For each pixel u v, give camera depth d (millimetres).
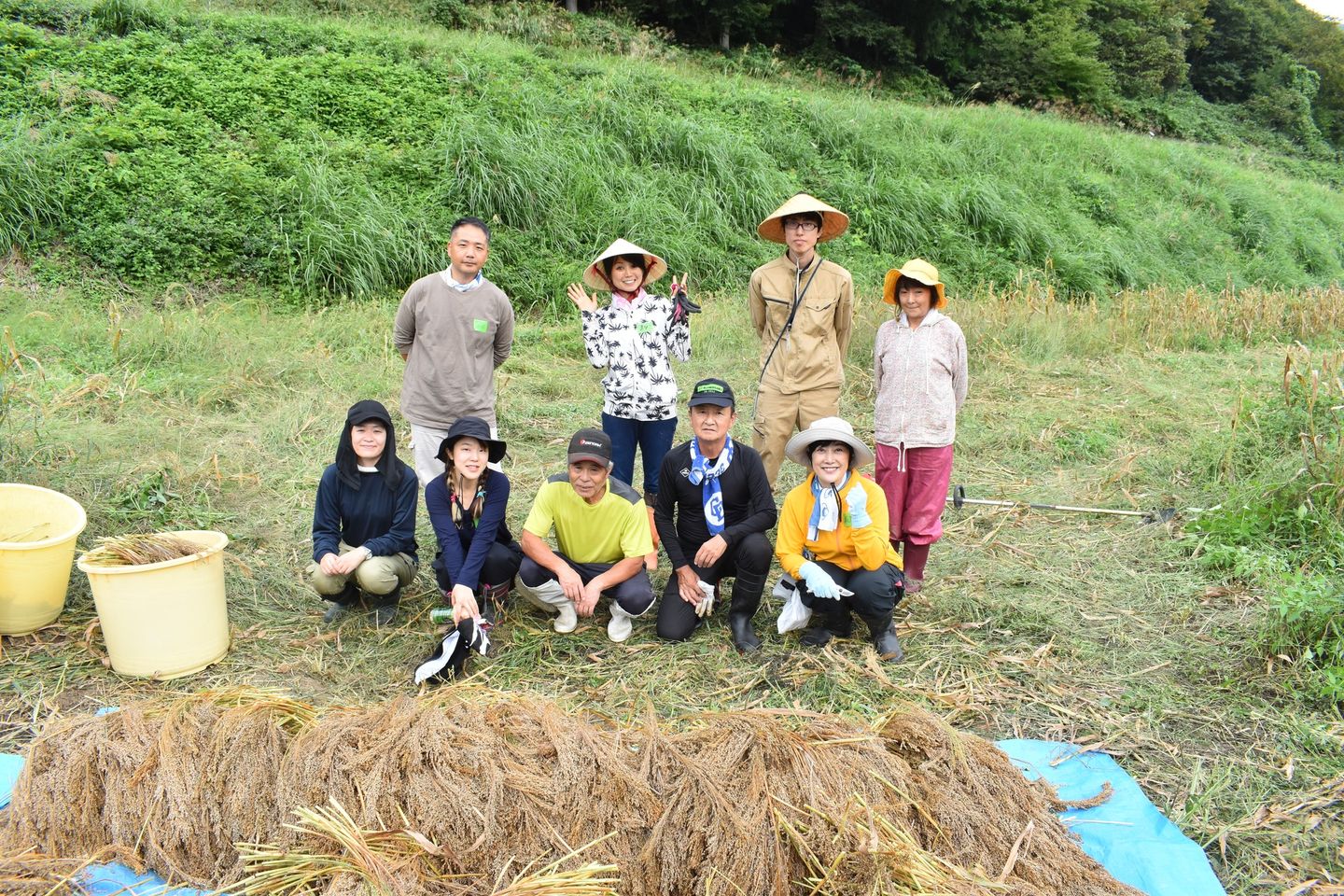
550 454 6332
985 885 2297
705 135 13172
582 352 8758
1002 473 6336
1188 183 19219
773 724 2678
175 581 3508
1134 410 7566
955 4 23531
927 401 4344
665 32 20688
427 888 2287
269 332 7957
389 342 8039
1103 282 14062
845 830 2387
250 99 10977
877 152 15141
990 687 3641
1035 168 16766
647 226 11469
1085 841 2682
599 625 4141
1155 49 31250
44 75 10133
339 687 3590
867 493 3812
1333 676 3408
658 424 4887
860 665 3775
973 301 11023
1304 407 6160
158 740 2613
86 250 8930
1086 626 4168
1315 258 18922
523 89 12945
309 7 14992
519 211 10945
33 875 2373
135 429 5727
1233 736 3316
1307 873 2662
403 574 4062
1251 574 4555
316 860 2311
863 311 9453
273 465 5672
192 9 12734
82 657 3678
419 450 4461
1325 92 40062
